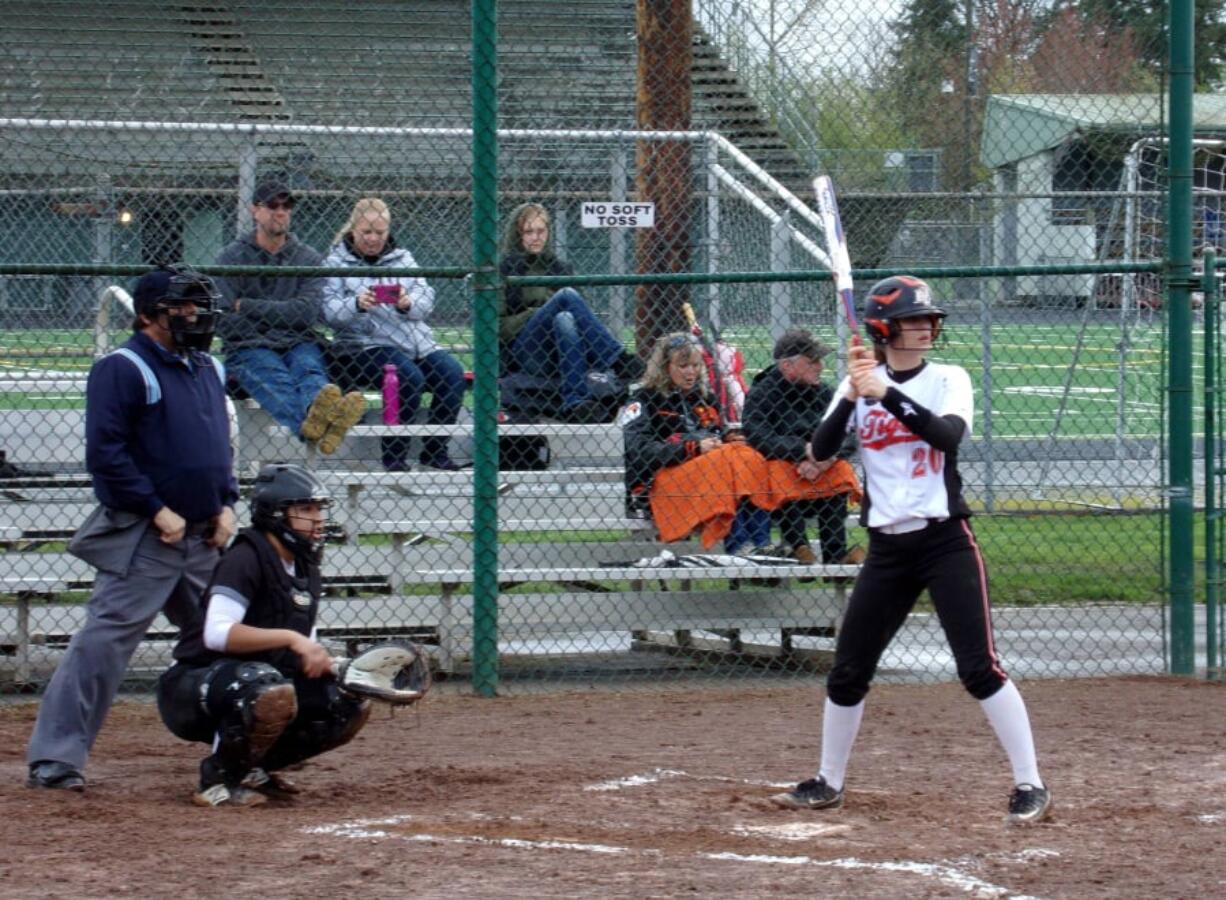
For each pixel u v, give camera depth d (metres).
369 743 12.30
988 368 21.69
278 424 15.26
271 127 17.41
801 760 11.59
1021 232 23.91
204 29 28.00
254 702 9.33
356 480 15.12
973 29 21.38
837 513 15.52
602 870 8.11
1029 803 9.37
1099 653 16.64
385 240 16.09
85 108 26.88
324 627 15.05
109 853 8.41
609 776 10.91
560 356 16.59
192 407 10.34
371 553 15.17
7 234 20.66
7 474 15.66
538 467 16.73
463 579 14.98
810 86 22.06
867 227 23.31
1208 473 15.27
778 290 18.30
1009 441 25.69
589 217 16.56
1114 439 24.30
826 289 19.67
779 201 22.27
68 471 16.42
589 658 16.86
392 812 9.63
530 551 16.00
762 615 15.58
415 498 15.84
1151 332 25.34
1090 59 21.20
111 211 19.86
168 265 10.42
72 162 23.09
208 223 22.20
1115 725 12.95
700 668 16.27
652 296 18.42
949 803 10.03
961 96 21.75
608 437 16.69
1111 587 19.66
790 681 15.57
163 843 8.66
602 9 28.84
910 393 9.43
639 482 15.45
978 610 9.30
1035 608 18.78
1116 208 22.92
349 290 16.05
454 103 27.08
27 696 14.44
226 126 17.47
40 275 12.95
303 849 8.54
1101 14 21.16
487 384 14.38
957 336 29.00
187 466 10.26
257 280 15.48
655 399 15.52
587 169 23.33
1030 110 21.78
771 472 15.13
